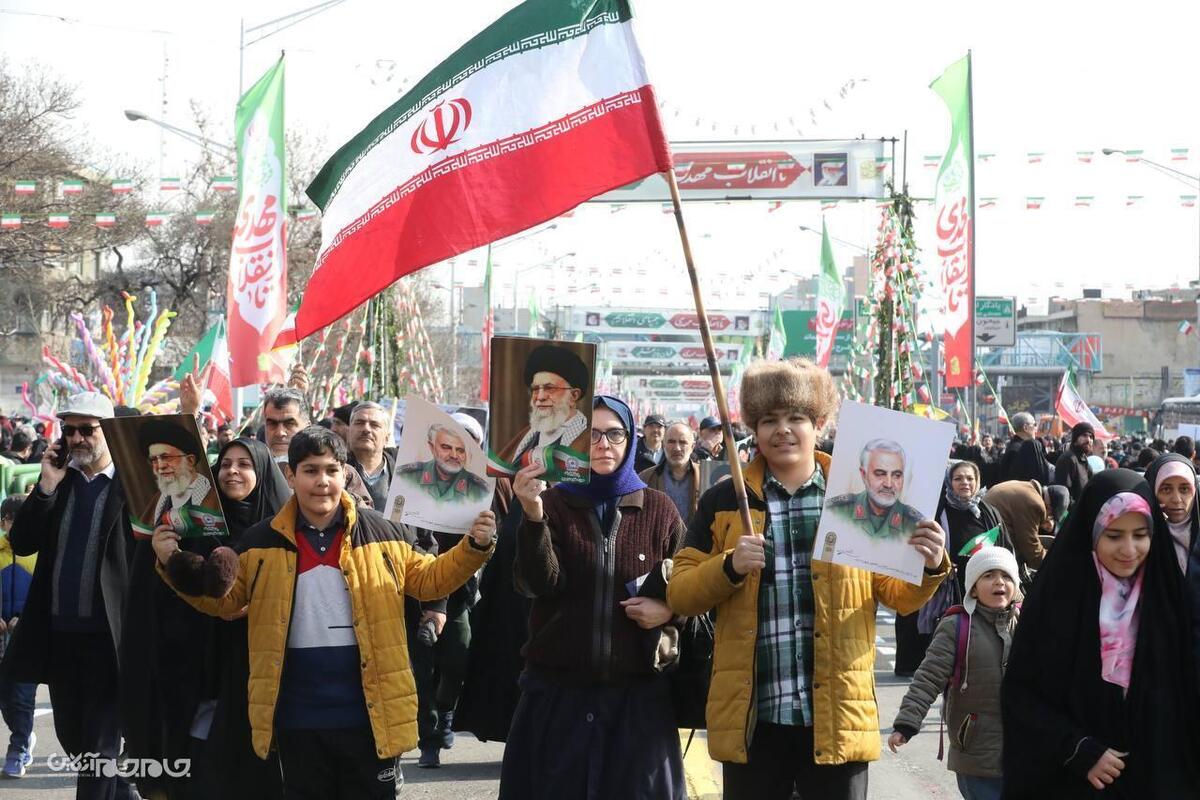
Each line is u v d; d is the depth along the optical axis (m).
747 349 48.81
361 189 6.41
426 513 5.46
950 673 5.96
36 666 6.73
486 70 6.09
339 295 6.47
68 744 6.80
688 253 5.11
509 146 6.02
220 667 5.86
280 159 14.66
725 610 4.73
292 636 5.31
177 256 40.34
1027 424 15.75
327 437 5.34
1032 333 78.50
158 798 6.00
